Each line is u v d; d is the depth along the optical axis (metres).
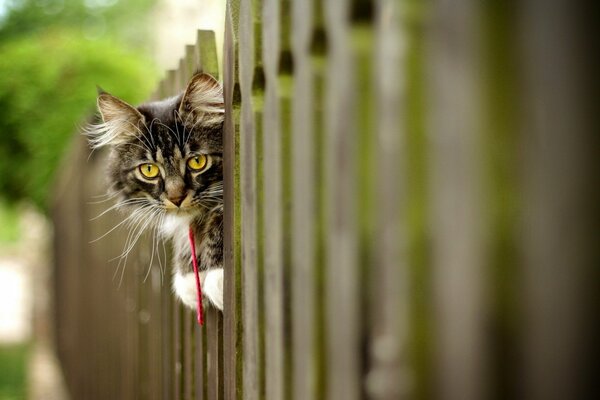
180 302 2.56
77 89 10.80
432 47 0.77
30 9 18.86
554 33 0.65
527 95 0.67
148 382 3.32
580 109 0.63
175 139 2.37
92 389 5.98
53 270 11.91
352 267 0.92
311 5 1.10
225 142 1.84
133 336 3.76
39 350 14.27
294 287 1.21
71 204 7.40
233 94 1.70
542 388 0.65
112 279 4.41
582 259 0.63
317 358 1.07
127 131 2.55
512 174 0.68
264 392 1.44
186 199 2.33
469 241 0.70
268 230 1.39
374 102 0.89
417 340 0.76
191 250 2.30
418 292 0.77
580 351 0.62
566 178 0.64
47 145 10.76
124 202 2.68
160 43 15.41
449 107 0.74
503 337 0.67
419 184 0.77
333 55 1.02
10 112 10.87
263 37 1.46
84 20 19.53
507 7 0.69
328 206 1.04
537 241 0.66
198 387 2.24
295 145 1.21
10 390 10.17
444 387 0.73
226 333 1.78
